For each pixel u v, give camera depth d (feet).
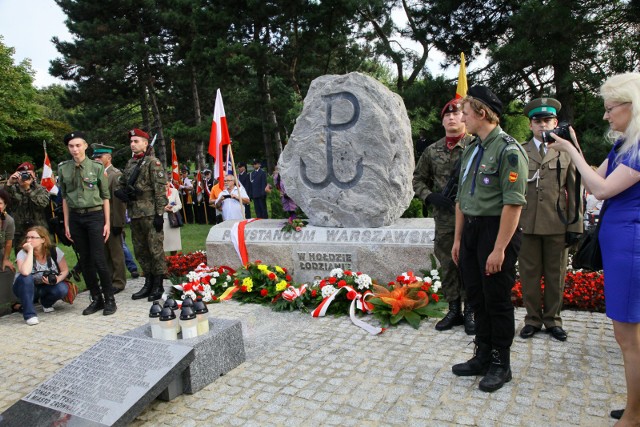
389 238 18.43
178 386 11.36
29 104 93.56
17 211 22.30
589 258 9.14
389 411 10.16
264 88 67.67
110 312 18.78
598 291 16.28
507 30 48.78
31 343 16.03
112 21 72.28
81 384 10.19
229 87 72.74
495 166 10.18
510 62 41.32
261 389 11.48
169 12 67.72
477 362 11.51
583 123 48.29
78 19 74.13
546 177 13.33
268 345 14.29
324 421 9.93
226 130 24.57
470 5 48.85
